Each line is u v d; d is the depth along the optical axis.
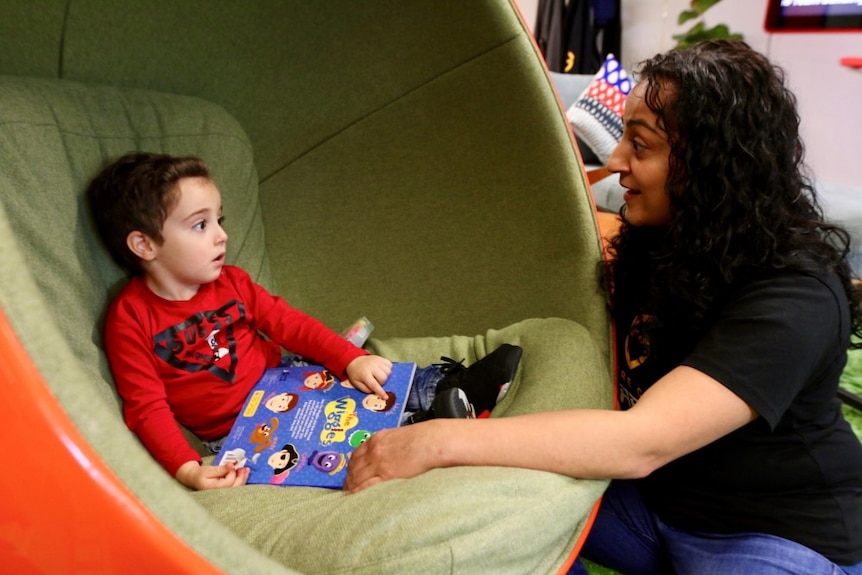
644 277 1.00
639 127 0.84
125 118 1.00
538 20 3.21
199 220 0.91
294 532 0.67
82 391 0.44
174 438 0.84
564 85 2.61
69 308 0.83
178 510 0.47
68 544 0.45
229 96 1.18
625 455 0.70
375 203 1.25
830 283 0.75
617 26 3.05
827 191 2.01
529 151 1.12
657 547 0.97
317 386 0.98
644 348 0.96
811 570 0.80
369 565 0.61
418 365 1.11
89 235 0.91
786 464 0.82
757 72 0.76
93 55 0.99
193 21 1.06
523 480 0.70
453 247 1.22
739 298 0.76
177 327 0.93
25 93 0.86
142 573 0.47
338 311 1.27
